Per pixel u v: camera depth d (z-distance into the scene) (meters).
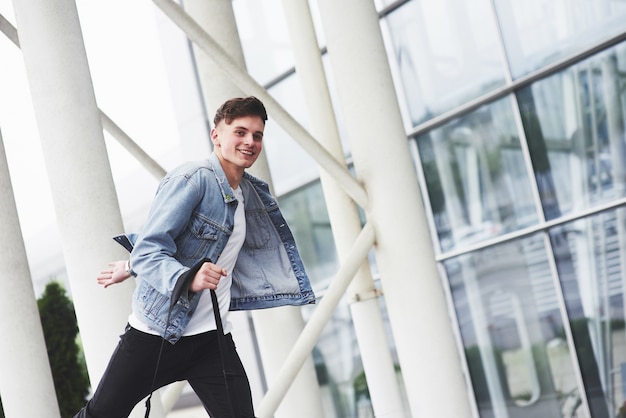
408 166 5.38
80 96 5.18
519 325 10.77
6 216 6.18
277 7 13.38
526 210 10.62
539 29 10.26
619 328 9.79
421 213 5.38
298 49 7.12
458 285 11.44
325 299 5.23
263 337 7.00
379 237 5.35
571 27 9.94
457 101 11.23
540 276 10.49
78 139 5.13
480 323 11.21
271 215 4.01
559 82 10.13
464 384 5.38
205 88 6.85
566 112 10.10
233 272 3.92
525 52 10.42
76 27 5.26
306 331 5.17
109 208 5.15
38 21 5.18
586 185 10.01
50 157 5.15
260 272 3.95
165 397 5.97
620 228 9.70
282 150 13.80
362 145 5.38
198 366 3.79
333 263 13.20
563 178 10.22
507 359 10.95
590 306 10.04
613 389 9.89
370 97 5.35
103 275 3.74
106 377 3.71
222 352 3.50
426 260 5.33
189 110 15.52
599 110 9.80
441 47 11.33
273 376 6.97
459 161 11.30
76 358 17.78
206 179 3.61
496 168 10.88
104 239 5.09
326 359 13.40
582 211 10.04
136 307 3.64
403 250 5.29
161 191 3.54
